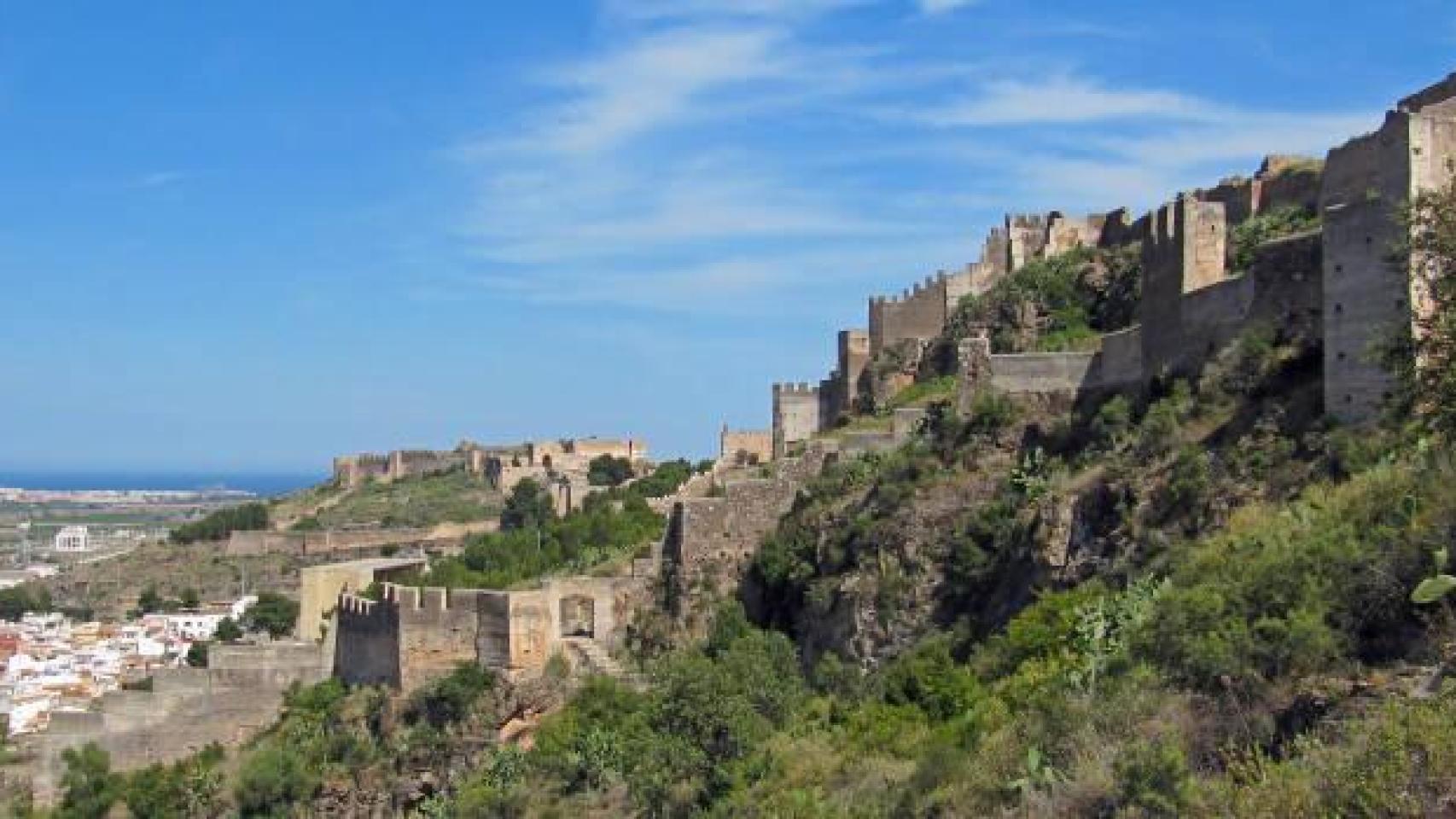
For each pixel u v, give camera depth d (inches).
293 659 3929.6
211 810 3533.5
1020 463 3196.4
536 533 4933.6
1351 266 2369.6
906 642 3041.3
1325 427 2394.2
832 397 4790.8
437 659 3592.5
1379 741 1360.7
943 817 1969.7
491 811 3029.0
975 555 2989.7
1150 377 3070.9
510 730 3415.4
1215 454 2576.3
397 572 4675.2
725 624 3437.5
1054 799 1734.7
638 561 3745.1
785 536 3563.0
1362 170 3043.8
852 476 3580.2
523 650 3501.5
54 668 5713.6
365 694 3708.2
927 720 2566.4
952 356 4279.0
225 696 3885.3
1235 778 1562.5
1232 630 1766.7
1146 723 1788.9
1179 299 3004.4
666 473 5816.9
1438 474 1849.2
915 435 3612.2
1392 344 2027.6
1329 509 2011.6
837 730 2711.6
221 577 7406.5
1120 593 2401.6
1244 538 2144.4
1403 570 1711.4
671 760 2783.0
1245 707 1690.5
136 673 5206.7
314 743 3607.3
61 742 3828.7
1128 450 2827.3
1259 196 3673.7
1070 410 3280.0
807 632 3319.4
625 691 3341.5
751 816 2426.2
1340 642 1696.6
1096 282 4097.0
